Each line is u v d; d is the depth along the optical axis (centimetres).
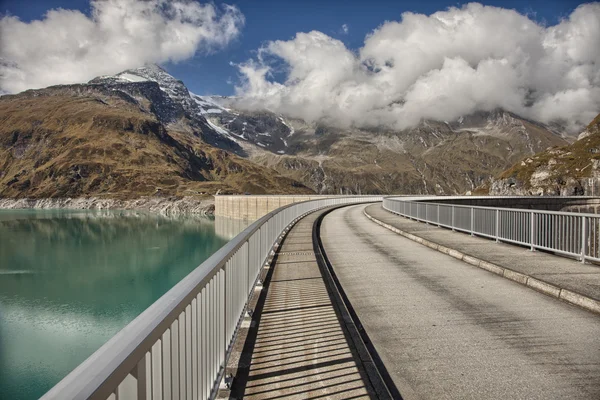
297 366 501
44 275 7669
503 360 532
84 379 166
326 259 1344
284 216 2055
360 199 7094
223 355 461
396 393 446
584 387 457
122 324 5156
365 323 688
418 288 938
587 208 8538
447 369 506
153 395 249
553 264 1116
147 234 12950
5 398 3206
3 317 5288
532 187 19125
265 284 950
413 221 2700
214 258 428
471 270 1154
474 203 6619
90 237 12319
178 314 280
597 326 666
